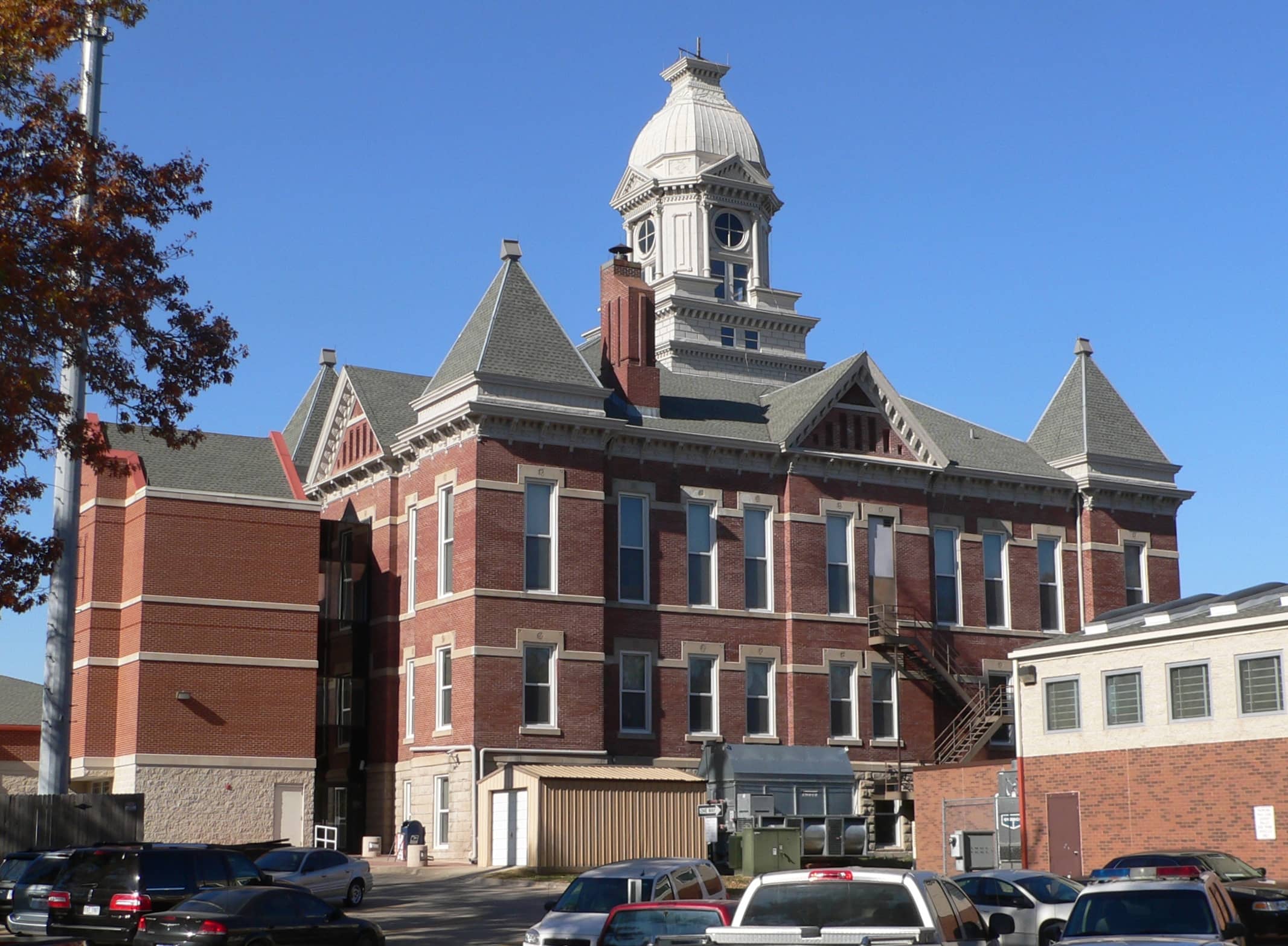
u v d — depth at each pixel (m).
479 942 31.36
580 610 51.88
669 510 54.75
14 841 32.75
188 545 52.31
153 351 27.78
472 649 49.91
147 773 50.06
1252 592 43.12
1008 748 58.97
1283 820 38.47
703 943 16.03
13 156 26.34
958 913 16.89
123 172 27.20
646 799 47.56
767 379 97.19
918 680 58.31
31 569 27.19
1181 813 40.72
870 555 58.22
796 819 52.50
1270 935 28.56
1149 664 42.16
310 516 54.59
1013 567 61.34
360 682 56.06
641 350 56.19
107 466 28.12
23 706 61.97
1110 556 63.00
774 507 56.69
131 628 51.84
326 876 37.97
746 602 55.75
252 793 51.59
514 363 51.72
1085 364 65.75
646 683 53.34
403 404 58.91
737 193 98.69
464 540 51.06
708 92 102.00
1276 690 39.22
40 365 26.89
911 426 59.28
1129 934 18.61
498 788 47.50
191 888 27.25
